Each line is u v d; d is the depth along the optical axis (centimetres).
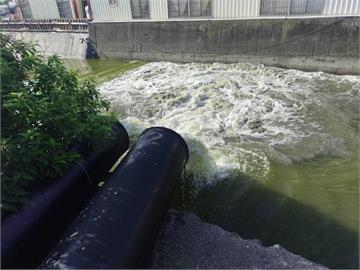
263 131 836
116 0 1611
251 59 1383
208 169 672
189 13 1476
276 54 1324
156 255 443
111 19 1684
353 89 1047
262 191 619
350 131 809
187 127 880
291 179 648
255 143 782
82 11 1945
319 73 1226
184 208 584
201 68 1399
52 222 424
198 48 1476
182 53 1523
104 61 1706
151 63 1570
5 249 362
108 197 403
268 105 971
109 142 561
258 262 430
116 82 1316
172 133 541
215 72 1321
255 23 1322
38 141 425
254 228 537
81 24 1809
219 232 487
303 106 952
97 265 324
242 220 555
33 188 432
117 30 1661
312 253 483
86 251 335
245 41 1366
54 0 1966
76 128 476
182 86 1188
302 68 1288
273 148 757
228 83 1169
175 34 1507
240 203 593
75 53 1805
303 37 1250
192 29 1458
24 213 401
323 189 618
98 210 385
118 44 1688
